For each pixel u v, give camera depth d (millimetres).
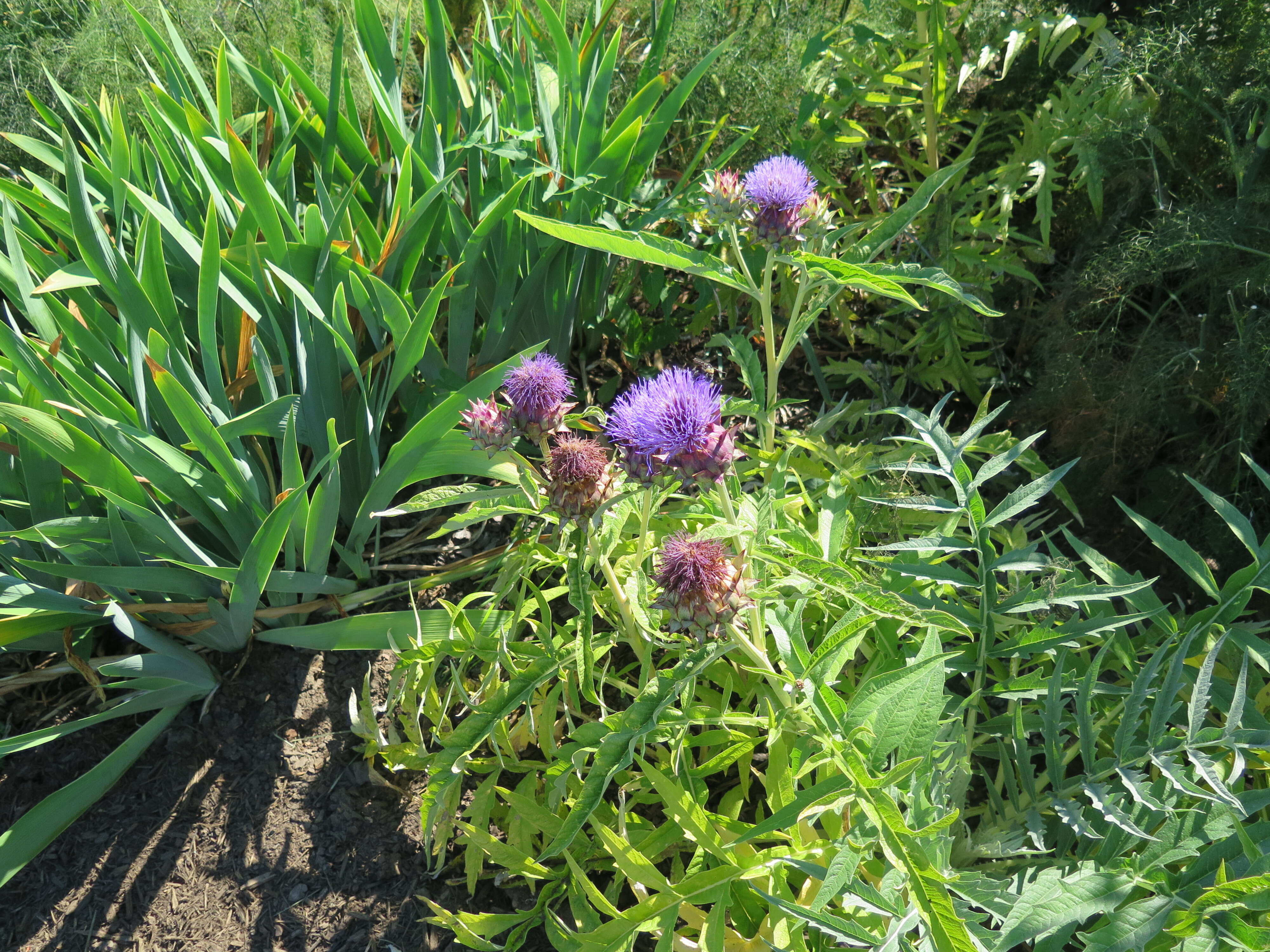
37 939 707
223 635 820
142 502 756
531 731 720
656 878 565
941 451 674
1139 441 918
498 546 916
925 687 517
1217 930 494
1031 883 604
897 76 1044
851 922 514
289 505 712
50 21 1341
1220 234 827
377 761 786
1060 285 1015
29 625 726
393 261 881
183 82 1006
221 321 909
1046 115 988
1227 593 648
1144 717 684
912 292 1034
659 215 983
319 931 701
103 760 780
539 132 910
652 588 641
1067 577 688
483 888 715
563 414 632
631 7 1365
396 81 994
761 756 764
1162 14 985
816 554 623
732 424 613
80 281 743
